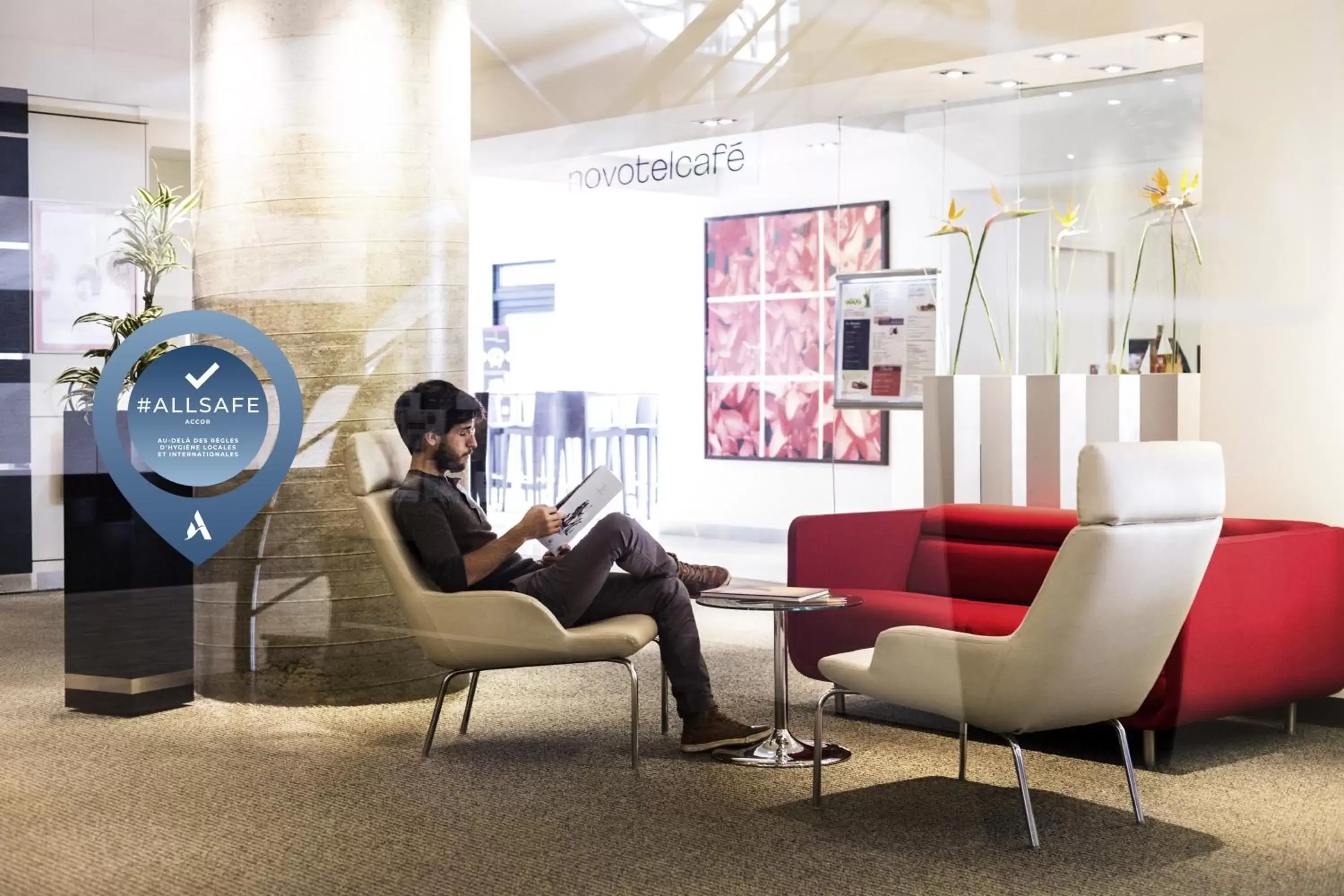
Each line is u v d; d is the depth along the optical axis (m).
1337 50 3.34
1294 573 3.11
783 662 2.98
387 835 2.33
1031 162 4.39
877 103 3.80
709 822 2.50
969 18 3.67
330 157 2.39
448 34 2.57
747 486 3.22
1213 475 2.47
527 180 2.75
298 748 2.35
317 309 2.38
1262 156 3.45
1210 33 3.49
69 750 2.19
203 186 2.28
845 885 2.26
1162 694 2.87
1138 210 4.38
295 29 2.36
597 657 2.69
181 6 2.26
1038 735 3.13
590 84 2.87
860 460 3.60
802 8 3.41
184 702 2.28
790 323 3.39
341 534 2.40
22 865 2.08
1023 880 2.30
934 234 4.10
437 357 2.53
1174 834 2.53
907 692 2.52
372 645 2.43
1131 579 2.36
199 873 2.15
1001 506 3.69
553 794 2.52
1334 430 3.38
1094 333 4.50
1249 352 3.50
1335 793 2.81
